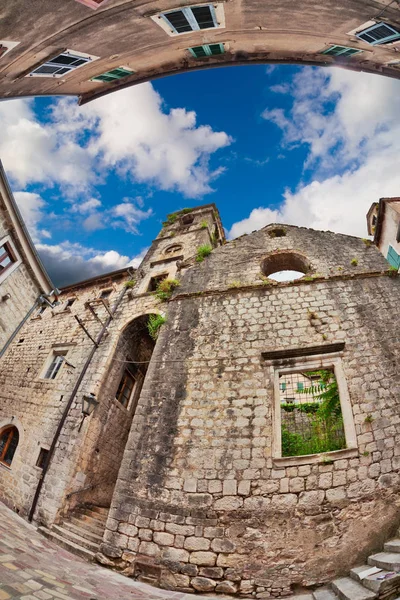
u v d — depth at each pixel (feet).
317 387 29.96
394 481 19.75
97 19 18.06
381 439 21.21
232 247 39.52
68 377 39.32
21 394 43.50
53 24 16.43
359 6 17.53
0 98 21.45
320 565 17.90
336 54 24.91
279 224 41.24
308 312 28.78
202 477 21.77
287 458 21.40
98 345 39.96
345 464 20.68
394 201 41.52
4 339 49.32
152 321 35.22
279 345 27.14
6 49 16.34
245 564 18.52
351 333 26.61
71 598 12.10
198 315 31.68
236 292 32.37
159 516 21.02
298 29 22.09
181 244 54.85
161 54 25.54
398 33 19.24
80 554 22.76
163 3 18.49
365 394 23.03
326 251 35.40
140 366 45.11
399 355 24.70
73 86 26.68
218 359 27.61
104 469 34.96
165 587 18.69
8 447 39.04
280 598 17.10
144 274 49.60
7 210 44.32
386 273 29.99
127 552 20.43
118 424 38.65
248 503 20.27
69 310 52.13
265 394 24.57
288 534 19.02
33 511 28.76
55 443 33.09
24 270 51.01
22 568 13.56
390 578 13.42
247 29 22.62
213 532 19.75
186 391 26.32
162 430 24.76
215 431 23.63
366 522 18.80
